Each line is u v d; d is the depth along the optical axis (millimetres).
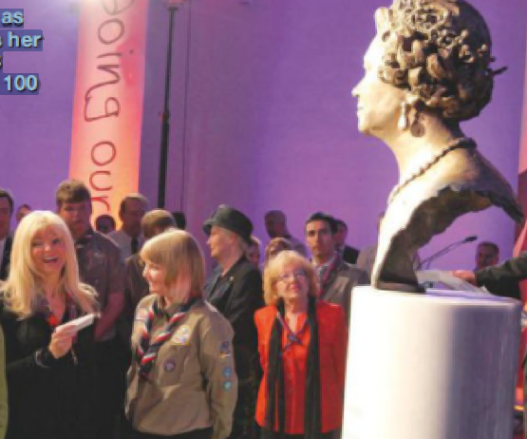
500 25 6438
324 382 2859
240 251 3342
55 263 2385
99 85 6957
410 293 1915
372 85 1943
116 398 3730
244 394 3215
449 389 1762
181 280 2488
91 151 6980
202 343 2465
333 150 7258
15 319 2342
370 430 1839
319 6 7340
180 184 7512
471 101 1844
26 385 2293
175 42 7453
